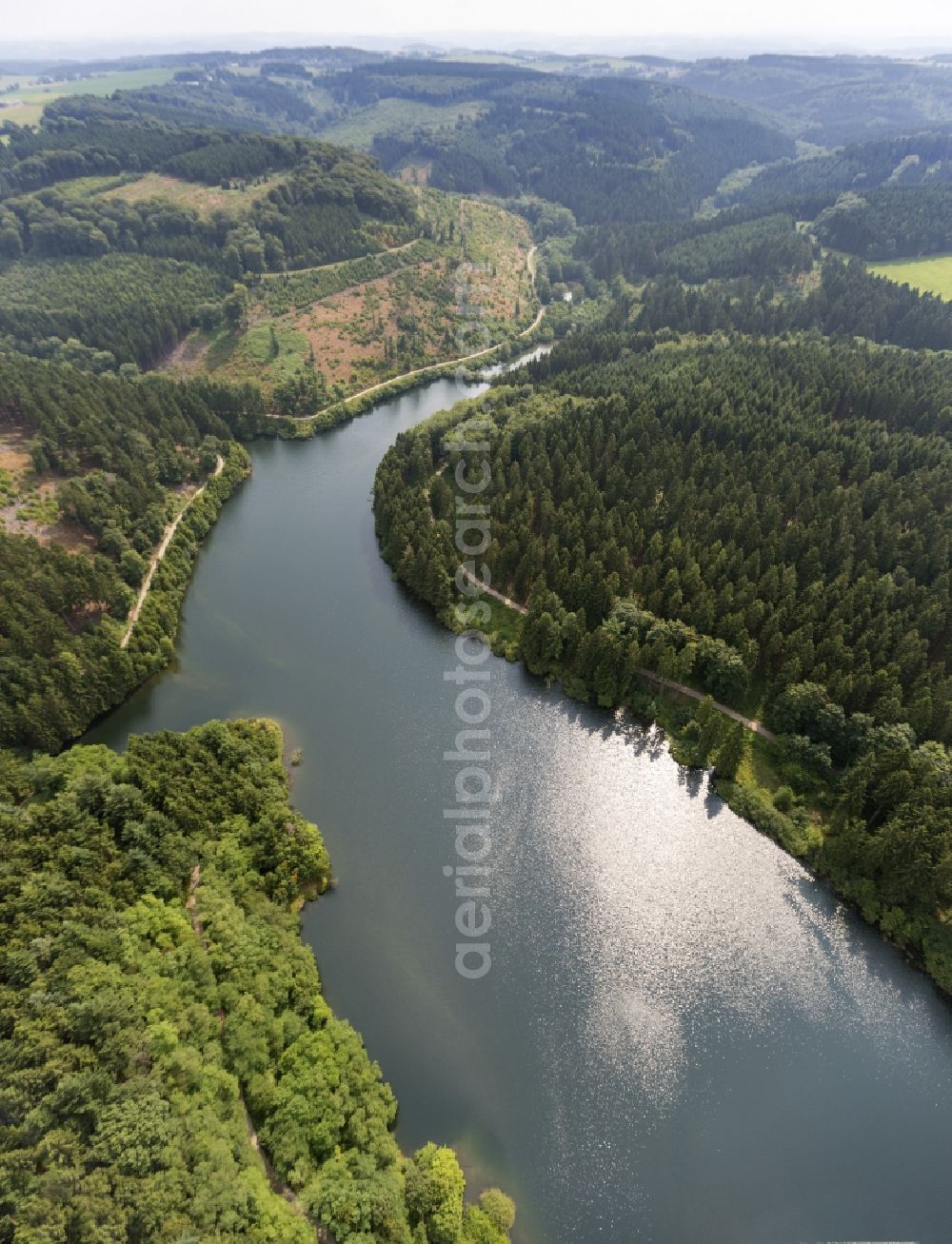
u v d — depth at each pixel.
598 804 111.00
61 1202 53.16
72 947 71.81
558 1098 78.00
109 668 122.75
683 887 99.56
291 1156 64.69
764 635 123.00
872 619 119.81
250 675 135.12
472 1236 64.50
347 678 135.00
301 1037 74.31
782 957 91.81
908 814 92.06
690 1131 76.00
